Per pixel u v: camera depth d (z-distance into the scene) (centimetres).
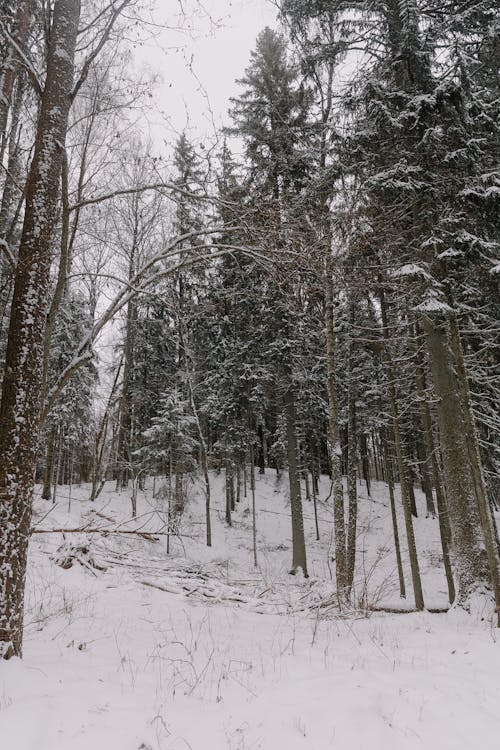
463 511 918
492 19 988
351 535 1289
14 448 441
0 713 323
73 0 563
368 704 383
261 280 770
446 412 986
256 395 2089
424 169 978
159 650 548
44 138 513
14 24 642
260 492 2895
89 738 310
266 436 3155
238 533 2198
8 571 425
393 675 466
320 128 1286
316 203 795
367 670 485
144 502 2205
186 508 2319
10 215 823
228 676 467
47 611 665
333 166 1042
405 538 2334
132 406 2166
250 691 421
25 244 485
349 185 1017
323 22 1147
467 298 1116
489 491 1433
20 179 686
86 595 799
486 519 718
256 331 1819
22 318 469
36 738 298
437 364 1017
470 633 662
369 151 1054
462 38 1023
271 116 1589
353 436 1375
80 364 527
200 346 2177
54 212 512
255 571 1627
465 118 936
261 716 362
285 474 3177
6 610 421
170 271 593
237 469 2577
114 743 308
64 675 416
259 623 760
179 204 652
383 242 936
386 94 966
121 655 512
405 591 1462
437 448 1345
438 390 1007
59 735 308
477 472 734
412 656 546
